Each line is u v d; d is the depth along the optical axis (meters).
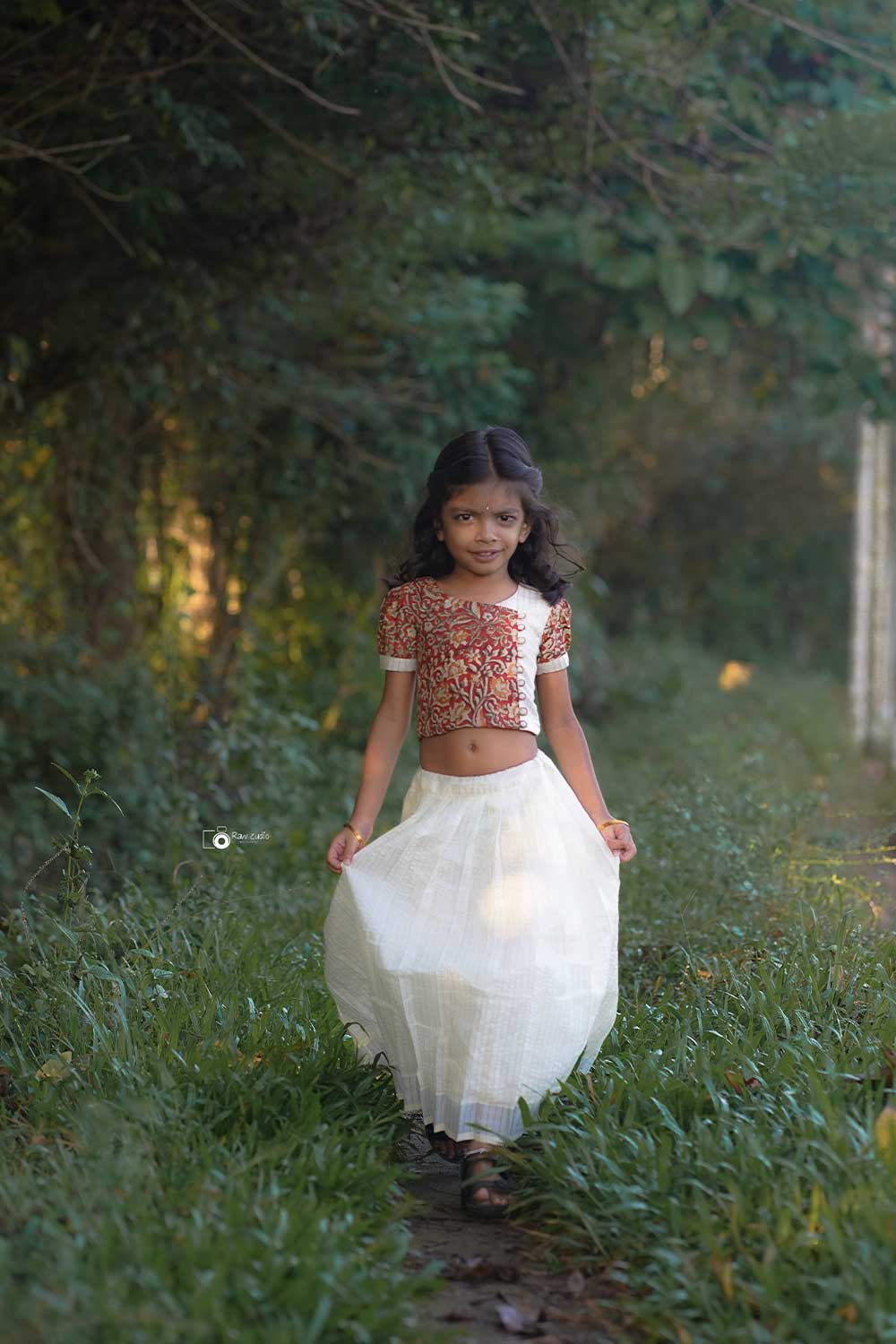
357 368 9.62
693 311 8.25
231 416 8.84
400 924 3.45
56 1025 3.83
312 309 8.47
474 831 3.50
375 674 10.55
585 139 6.48
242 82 5.72
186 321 7.56
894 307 9.38
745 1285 2.65
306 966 4.67
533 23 5.80
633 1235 2.95
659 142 6.59
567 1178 3.16
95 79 5.32
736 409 17.42
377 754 3.68
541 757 3.63
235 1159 3.09
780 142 6.43
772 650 20.50
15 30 5.37
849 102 6.84
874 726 13.95
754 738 10.70
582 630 13.20
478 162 6.60
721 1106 3.28
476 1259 3.05
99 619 8.88
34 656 8.24
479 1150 3.33
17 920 4.68
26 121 5.46
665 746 11.46
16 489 8.80
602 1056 3.81
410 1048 3.40
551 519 3.66
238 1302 2.53
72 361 8.14
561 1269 3.01
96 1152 2.98
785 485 19.88
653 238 7.70
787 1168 2.97
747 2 6.05
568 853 3.56
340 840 3.59
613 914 3.63
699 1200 2.91
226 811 6.88
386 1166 3.35
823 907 5.17
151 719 7.44
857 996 4.14
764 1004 3.97
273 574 9.53
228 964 4.45
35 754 7.41
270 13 5.19
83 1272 2.53
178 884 5.45
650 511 18.94
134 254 6.56
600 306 11.70
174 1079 3.54
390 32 5.51
